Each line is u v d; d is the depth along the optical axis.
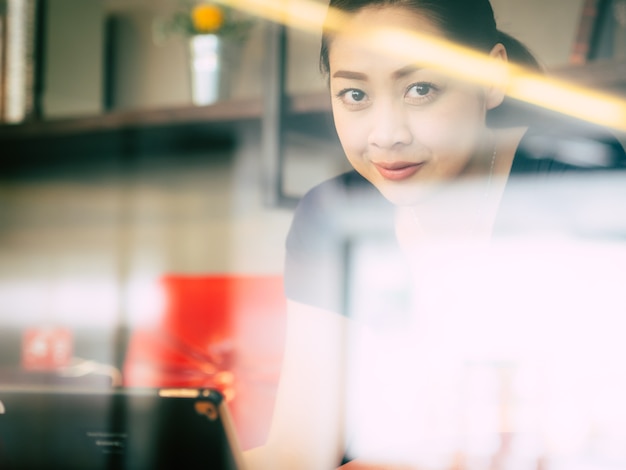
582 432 1.15
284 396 1.37
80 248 2.41
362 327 1.44
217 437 0.77
